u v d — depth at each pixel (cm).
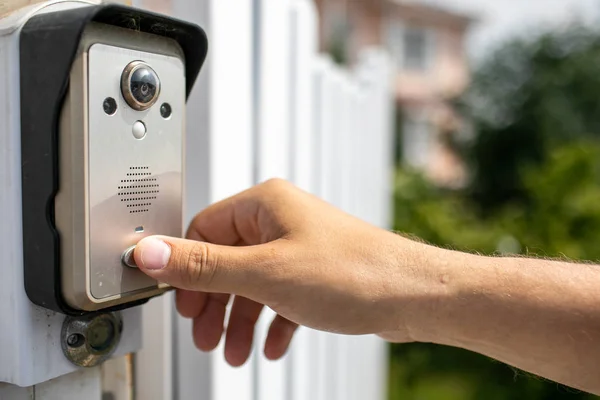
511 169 1053
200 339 95
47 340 61
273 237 83
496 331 80
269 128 123
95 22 57
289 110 145
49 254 57
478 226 793
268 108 122
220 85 97
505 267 82
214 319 95
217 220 89
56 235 57
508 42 1176
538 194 588
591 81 1107
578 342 78
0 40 57
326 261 78
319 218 82
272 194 86
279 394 140
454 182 1145
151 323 87
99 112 58
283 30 129
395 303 79
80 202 57
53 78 55
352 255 79
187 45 69
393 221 672
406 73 1453
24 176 58
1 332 60
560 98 1090
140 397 87
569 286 80
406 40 1459
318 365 180
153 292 67
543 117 1066
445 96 1248
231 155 102
